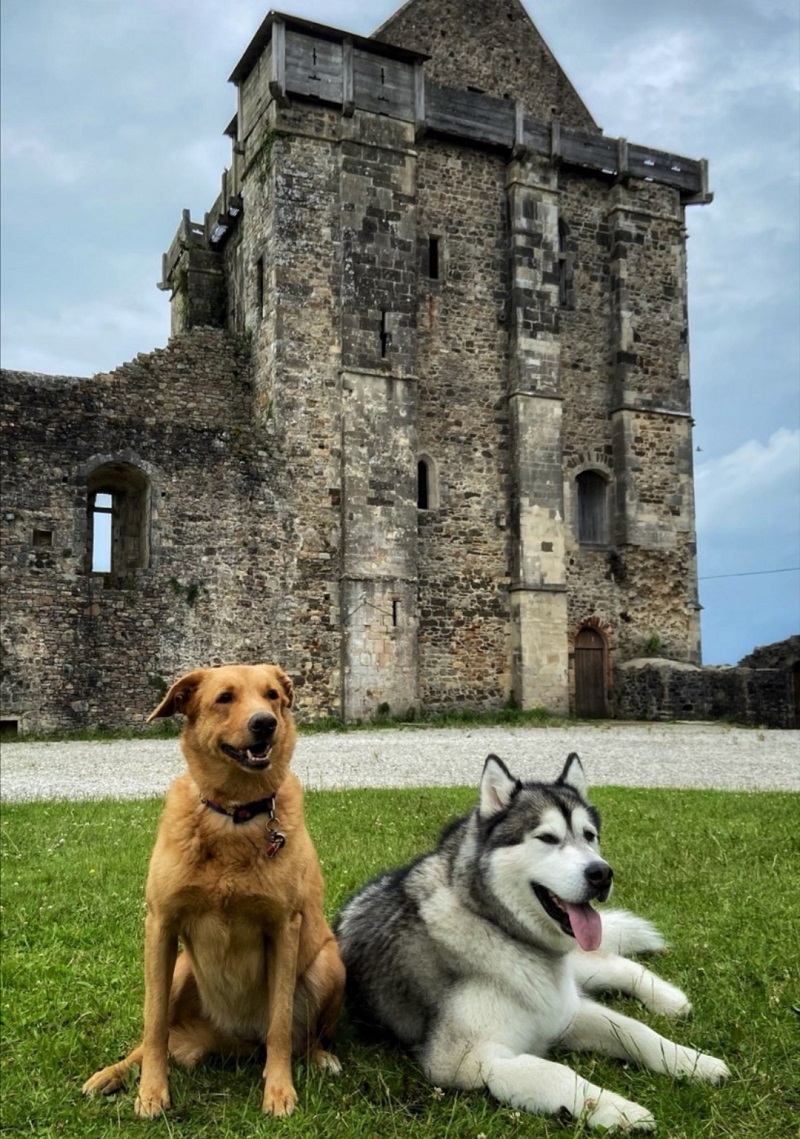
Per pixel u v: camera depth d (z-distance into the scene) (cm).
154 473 2397
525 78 3098
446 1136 385
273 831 420
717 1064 431
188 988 459
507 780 482
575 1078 404
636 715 2861
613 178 3127
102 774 1535
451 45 3005
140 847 914
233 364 2702
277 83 2597
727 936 611
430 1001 457
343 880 765
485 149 2947
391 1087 427
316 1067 440
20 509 2259
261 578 2489
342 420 2603
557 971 457
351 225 2645
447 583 2770
